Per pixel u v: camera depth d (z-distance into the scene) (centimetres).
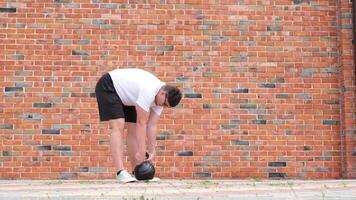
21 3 936
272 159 935
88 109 926
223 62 943
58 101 924
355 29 934
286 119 941
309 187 710
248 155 933
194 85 937
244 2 952
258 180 886
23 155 915
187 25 945
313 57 952
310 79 948
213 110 936
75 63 930
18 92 923
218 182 819
